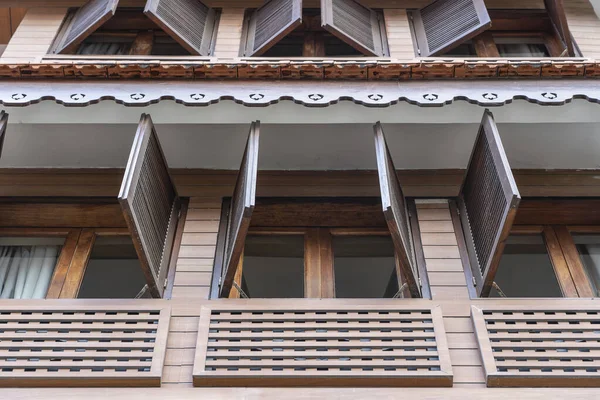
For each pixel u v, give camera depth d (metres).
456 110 6.60
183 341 5.82
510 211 5.64
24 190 7.27
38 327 5.80
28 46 8.35
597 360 5.59
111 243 7.17
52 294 6.52
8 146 7.17
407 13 8.98
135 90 6.53
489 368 5.51
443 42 8.25
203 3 8.97
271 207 7.16
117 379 5.39
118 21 8.80
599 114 6.65
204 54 8.16
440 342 5.71
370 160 7.39
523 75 6.66
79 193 7.27
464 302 6.15
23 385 5.37
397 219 5.97
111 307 5.99
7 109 6.55
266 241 7.14
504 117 6.68
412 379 5.41
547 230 7.14
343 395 5.29
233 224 6.45
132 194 5.69
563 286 6.62
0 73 6.63
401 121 6.64
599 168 7.53
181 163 7.43
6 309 5.94
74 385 5.39
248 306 5.98
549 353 5.64
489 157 6.27
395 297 6.53
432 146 7.16
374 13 8.95
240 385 5.41
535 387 5.42
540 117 6.68
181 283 6.38
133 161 5.93
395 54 8.29
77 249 6.95
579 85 6.60
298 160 7.39
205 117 6.61
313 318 5.89
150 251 6.05
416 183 7.35
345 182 7.40
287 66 6.62
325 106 6.34
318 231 7.16
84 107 6.56
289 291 6.91
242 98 6.42
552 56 8.66
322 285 6.64
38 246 7.07
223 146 7.20
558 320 5.92
